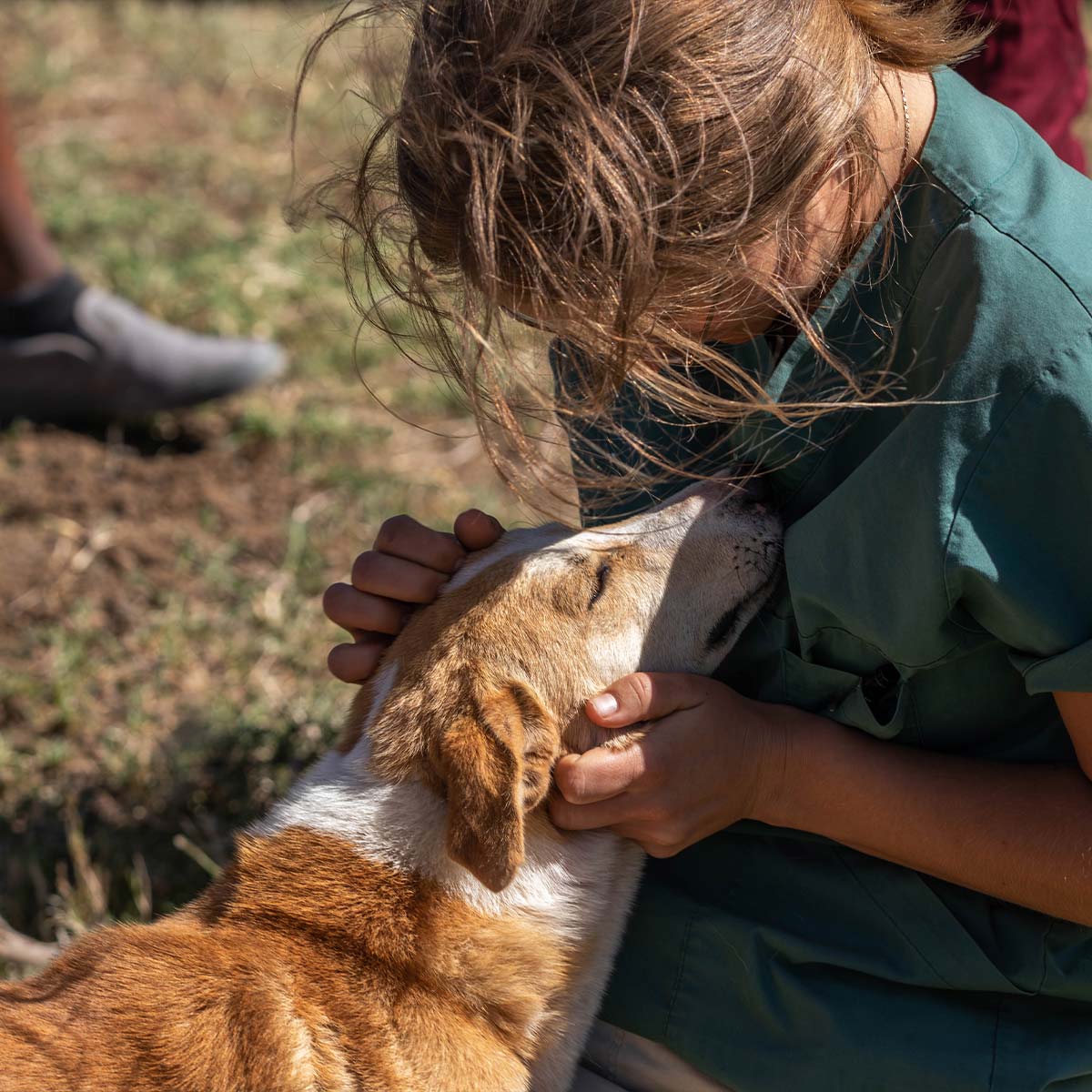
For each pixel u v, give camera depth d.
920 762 2.05
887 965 2.10
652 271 1.70
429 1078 2.17
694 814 2.12
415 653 2.46
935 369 1.91
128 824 3.55
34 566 4.39
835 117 1.77
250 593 4.29
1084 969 2.02
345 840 2.37
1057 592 1.81
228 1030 2.15
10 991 2.32
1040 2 2.75
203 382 5.06
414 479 4.86
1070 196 1.88
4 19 9.16
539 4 1.72
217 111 7.89
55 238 6.22
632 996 2.32
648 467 2.49
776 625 2.31
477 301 1.85
